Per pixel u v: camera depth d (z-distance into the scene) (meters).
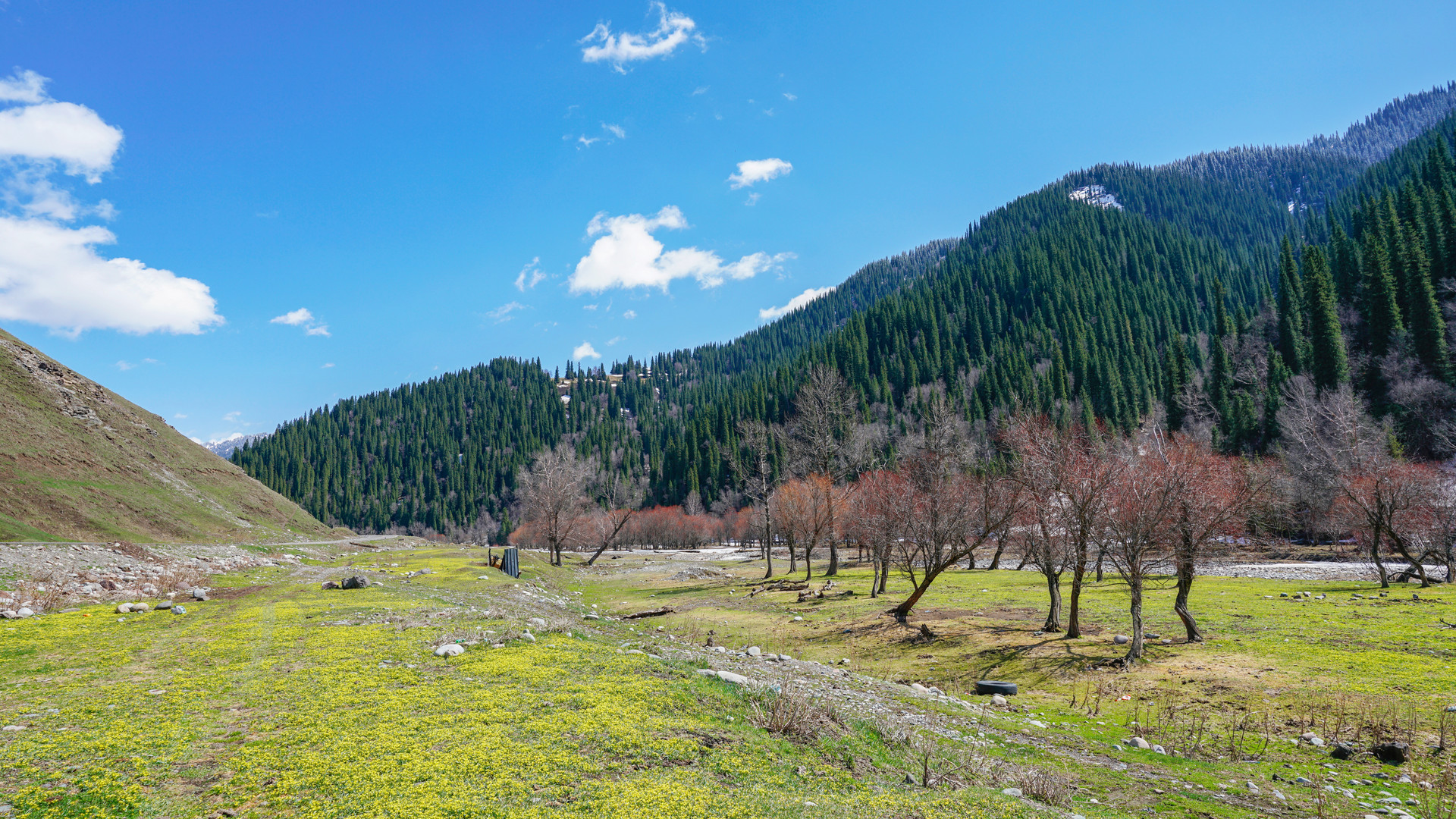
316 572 39.69
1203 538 24.06
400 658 15.06
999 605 34.75
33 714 10.73
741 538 132.25
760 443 64.31
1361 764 13.25
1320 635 23.38
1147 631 26.23
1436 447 67.38
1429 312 75.00
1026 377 143.62
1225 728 15.88
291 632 18.16
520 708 11.59
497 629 18.64
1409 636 22.38
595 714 11.38
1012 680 21.95
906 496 39.25
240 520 65.19
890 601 37.44
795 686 15.13
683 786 8.85
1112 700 18.92
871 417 142.25
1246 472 34.66
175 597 25.89
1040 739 14.96
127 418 71.62
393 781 8.44
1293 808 10.85
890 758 11.48
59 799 7.67
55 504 45.25
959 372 181.00
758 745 10.93
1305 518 59.53
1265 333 114.19
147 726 10.22
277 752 9.30
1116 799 11.08
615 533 74.38
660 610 36.78
